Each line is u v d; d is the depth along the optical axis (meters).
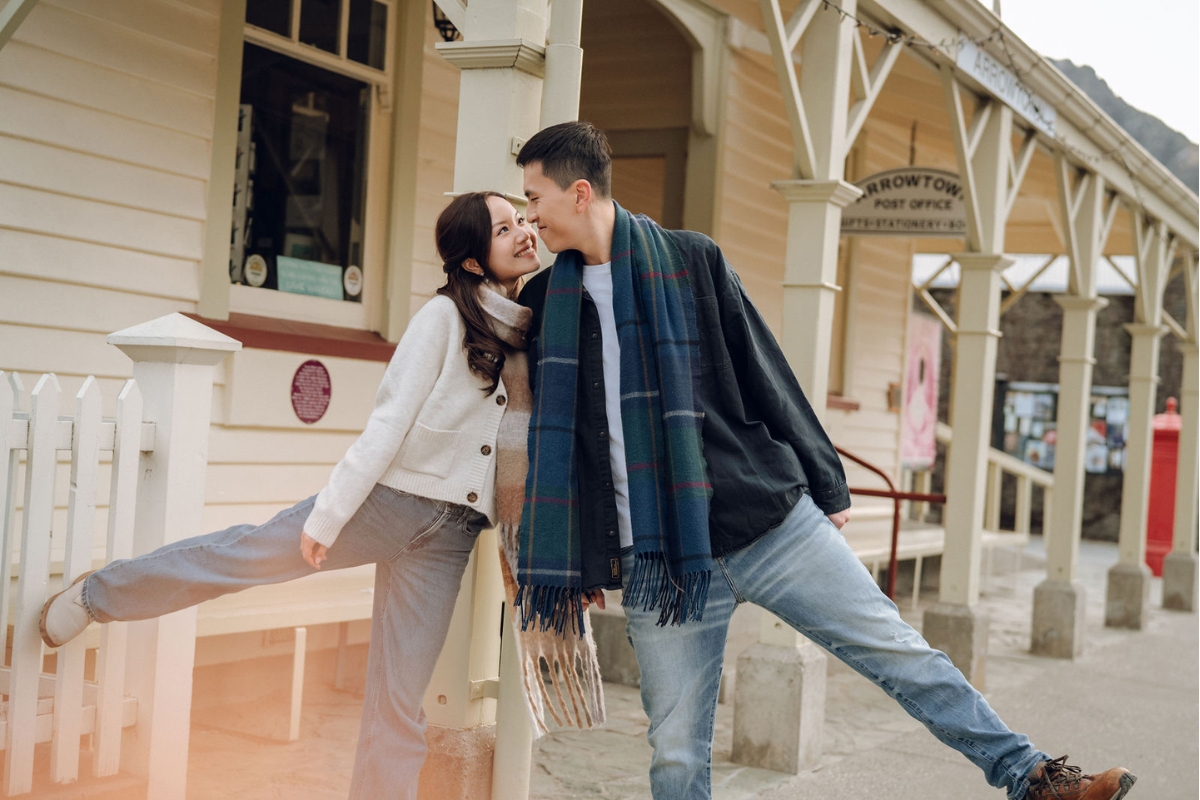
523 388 2.70
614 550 2.49
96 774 3.00
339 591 4.55
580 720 2.68
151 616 2.80
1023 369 17.81
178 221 4.59
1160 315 9.48
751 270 7.93
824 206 4.46
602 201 2.59
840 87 4.59
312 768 3.88
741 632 6.13
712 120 7.38
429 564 2.66
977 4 5.53
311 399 5.06
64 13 4.17
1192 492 10.51
